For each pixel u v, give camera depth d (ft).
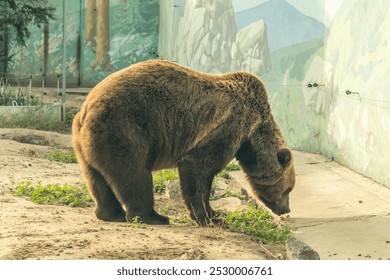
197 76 30.83
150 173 30.35
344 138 49.26
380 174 41.86
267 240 29.71
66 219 30.45
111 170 29.22
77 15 106.63
